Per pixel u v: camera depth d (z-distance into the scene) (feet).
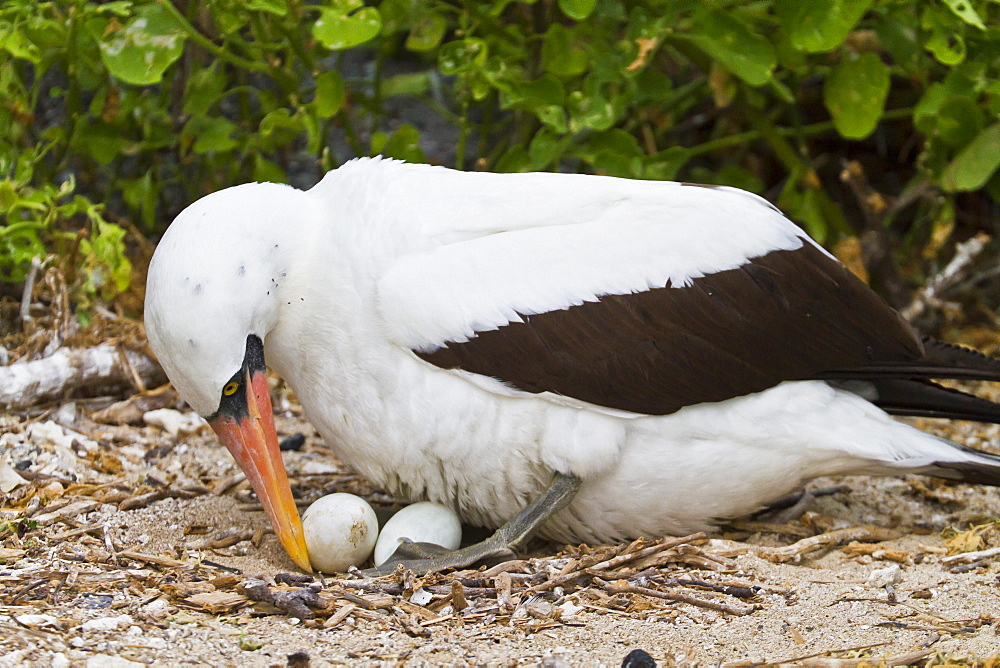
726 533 30.96
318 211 28.25
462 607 24.26
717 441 28.25
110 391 38.99
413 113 56.03
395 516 28.43
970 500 34.27
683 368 27.55
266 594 23.53
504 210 27.58
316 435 38.04
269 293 26.81
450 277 26.73
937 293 47.75
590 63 42.19
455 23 46.96
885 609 24.81
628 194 28.12
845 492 34.35
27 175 39.99
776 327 28.30
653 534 29.60
